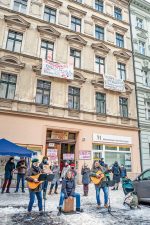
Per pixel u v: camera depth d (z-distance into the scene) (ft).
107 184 25.77
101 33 65.92
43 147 46.44
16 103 46.09
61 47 55.93
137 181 29.76
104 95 59.62
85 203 27.91
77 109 53.26
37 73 50.16
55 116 49.14
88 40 61.31
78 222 19.38
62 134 51.70
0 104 44.70
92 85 57.52
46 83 51.60
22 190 34.68
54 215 21.52
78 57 58.59
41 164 33.40
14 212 22.22
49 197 31.37
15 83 47.83
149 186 27.45
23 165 35.58
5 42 48.98
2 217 20.36
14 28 50.80
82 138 51.96
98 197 25.93
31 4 55.31
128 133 59.93
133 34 72.95
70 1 61.87
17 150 30.19
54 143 51.11
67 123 50.88
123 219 20.85
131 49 70.44
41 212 22.34
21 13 52.37
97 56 62.18
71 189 23.52
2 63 46.73
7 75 47.57
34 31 53.26
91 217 21.17
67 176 23.85
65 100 52.29
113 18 69.51
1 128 43.11
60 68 52.19
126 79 65.62
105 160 54.29
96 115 55.77
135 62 69.05
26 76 48.88
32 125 46.44
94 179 26.45
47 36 54.65
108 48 63.77
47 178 23.17
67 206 22.80
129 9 75.56
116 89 60.18
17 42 51.01
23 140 44.65
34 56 51.03
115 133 57.47
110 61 63.72
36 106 48.26
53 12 58.80
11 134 43.73
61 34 57.00
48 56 53.93
